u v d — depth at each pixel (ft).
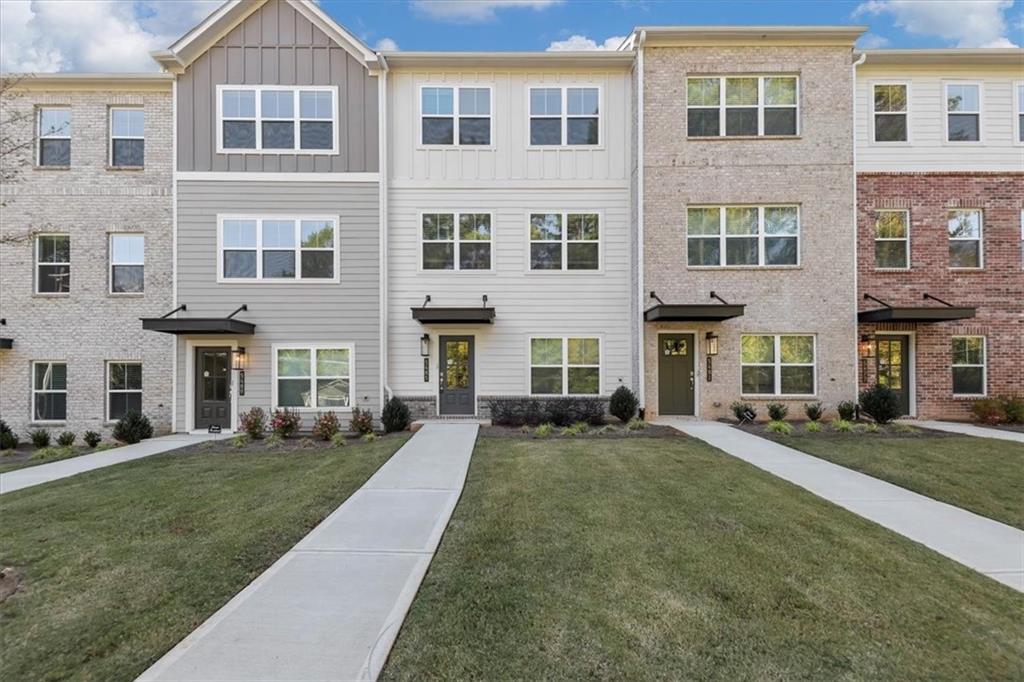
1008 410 37.01
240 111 39.37
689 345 39.96
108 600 11.77
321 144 39.70
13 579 12.85
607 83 41.06
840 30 38.09
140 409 40.32
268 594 11.79
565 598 11.50
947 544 15.08
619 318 40.88
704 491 19.88
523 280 40.91
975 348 40.42
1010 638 10.28
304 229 39.60
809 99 39.29
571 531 15.57
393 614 10.87
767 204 39.58
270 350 39.19
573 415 37.96
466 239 40.91
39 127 40.42
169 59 38.40
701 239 39.86
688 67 39.40
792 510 17.74
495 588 11.98
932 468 23.73
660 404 39.68
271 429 37.63
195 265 39.01
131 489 21.30
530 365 40.83
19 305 40.22
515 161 40.93
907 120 40.42
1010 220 40.37
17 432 39.86
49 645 10.06
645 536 15.20
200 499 19.67
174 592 12.13
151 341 40.34
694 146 39.55
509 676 8.88
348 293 39.60
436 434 32.68
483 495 19.44
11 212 40.19
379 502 18.71
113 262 40.70
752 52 39.27
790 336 39.65
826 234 39.22
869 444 29.07
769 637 10.16
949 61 39.63
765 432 32.99
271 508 18.30
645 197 39.52
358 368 39.50
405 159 40.68
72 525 16.81
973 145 40.37
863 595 11.85
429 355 40.45
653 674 8.97
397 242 40.57
